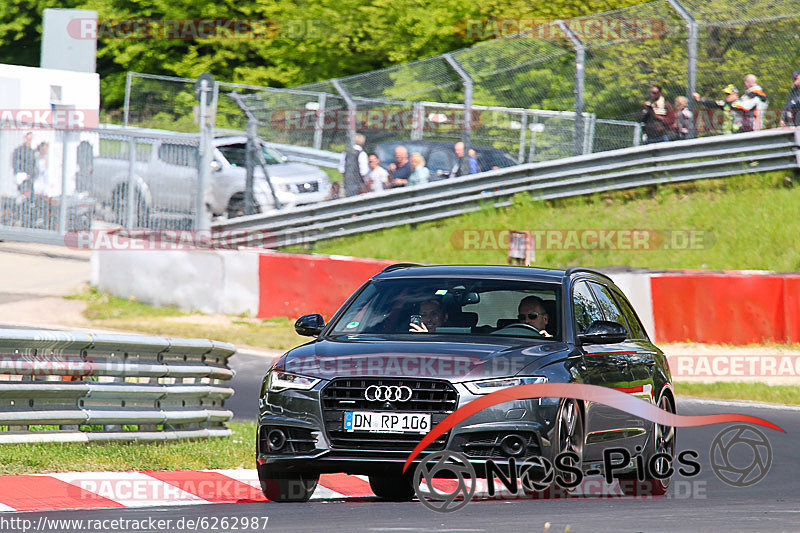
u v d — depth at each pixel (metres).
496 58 83.62
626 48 82.75
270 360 58.22
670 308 64.06
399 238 81.62
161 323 66.81
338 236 81.25
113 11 121.19
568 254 79.19
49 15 91.12
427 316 27.83
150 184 76.25
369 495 30.25
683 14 81.25
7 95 85.44
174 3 119.19
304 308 68.12
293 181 81.56
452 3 110.69
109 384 32.25
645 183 82.38
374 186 82.75
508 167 83.81
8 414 29.66
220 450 33.56
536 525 21.17
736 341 63.38
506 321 27.55
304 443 25.06
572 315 27.66
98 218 76.81
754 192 80.69
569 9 107.12
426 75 83.94
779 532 20.34
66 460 29.55
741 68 82.25
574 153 82.81
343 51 113.31
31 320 65.88
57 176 77.56
